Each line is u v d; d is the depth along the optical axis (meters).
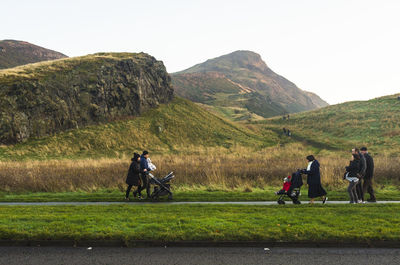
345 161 23.83
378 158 24.73
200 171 17.23
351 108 73.69
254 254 5.61
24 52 131.00
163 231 6.34
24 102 35.25
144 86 52.25
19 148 31.75
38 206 9.70
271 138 55.94
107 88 45.12
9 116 33.38
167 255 5.58
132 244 5.98
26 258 5.43
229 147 45.41
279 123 77.00
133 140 41.31
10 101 34.44
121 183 14.90
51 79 40.12
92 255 5.58
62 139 36.22
